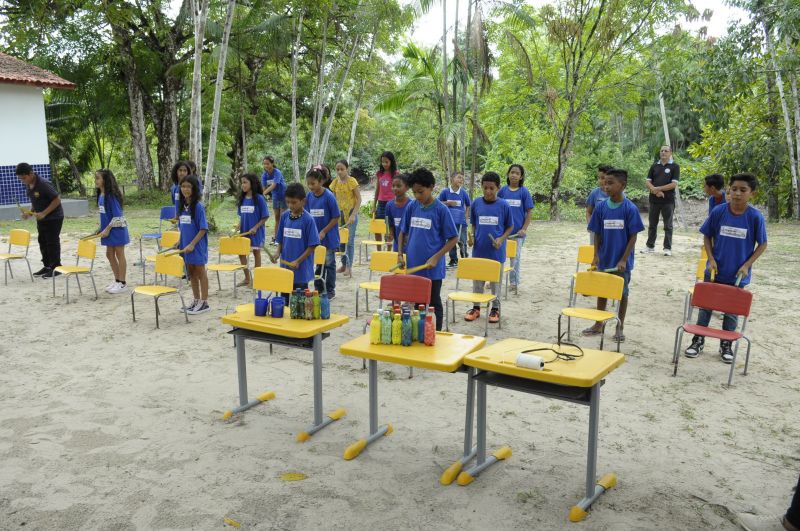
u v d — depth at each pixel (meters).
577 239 15.55
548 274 10.75
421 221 6.02
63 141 31.00
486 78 18.00
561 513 3.34
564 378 3.18
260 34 20.52
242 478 3.70
